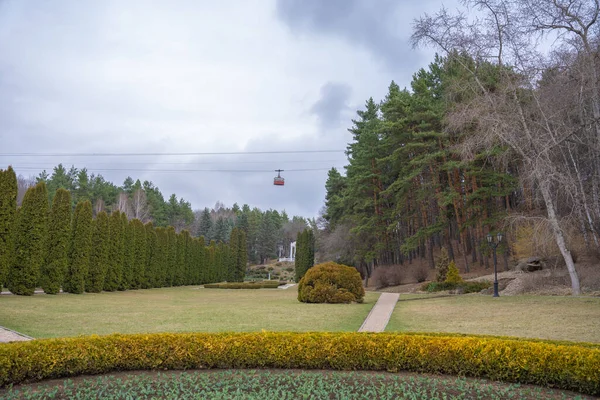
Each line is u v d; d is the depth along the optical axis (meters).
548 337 10.11
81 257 23.08
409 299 22.72
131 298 21.83
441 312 16.02
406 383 6.54
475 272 32.12
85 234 23.50
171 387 6.30
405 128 33.31
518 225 21.75
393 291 32.59
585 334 10.27
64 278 22.64
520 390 6.22
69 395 5.88
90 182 70.31
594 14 17.67
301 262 55.22
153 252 33.75
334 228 49.34
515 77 19.59
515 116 18.80
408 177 31.81
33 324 11.08
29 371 6.46
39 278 20.81
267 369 7.49
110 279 26.91
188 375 7.00
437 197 31.53
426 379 6.72
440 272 29.61
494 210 30.30
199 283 44.56
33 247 19.33
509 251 30.52
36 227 19.53
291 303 20.53
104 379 6.67
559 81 18.53
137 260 31.03
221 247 52.56
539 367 6.48
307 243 55.94
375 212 39.34
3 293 20.12
